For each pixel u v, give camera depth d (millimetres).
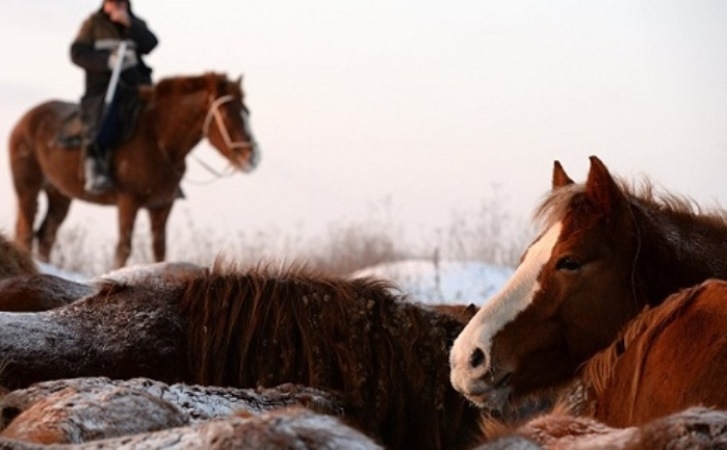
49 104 27031
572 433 4621
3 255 12992
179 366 8094
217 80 24750
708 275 7633
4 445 4293
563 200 7691
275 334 8148
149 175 24719
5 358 7812
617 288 7484
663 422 4191
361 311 8180
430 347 8148
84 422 5008
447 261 19875
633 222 7582
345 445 3877
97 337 8102
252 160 24547
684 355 6141
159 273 10344
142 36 25125
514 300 7539
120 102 24828
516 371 7473
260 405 6648
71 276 18641
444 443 7965
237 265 8617
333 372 8000
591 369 6867
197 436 4078
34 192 26906
